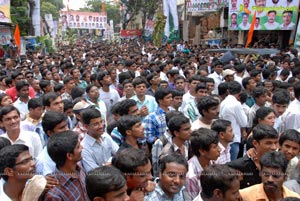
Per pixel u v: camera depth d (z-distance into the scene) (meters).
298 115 5.29
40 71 11.04
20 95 6.26
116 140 4.38
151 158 4.28
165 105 5.43
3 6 16.14
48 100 5.10
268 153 2.95
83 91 6.78
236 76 8.99
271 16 14.45
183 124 3.99
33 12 24.53
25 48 23.05
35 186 2.80
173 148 4.08
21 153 2.81
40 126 4.77
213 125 4.18
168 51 19.38
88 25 55.78
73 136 3.06
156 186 3.02
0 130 4.62
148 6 37.97
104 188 2.34
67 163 3.00
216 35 24.89
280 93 5.45
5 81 8.07
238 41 21.61
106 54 18.50
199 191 3.30
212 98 4.87
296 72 8.94
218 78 8.88
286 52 14.41
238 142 5.64
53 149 2.98
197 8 20.05
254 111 5.89
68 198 2.89
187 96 6.57
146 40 36.97
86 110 3.99
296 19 14.21
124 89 6.84
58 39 47.81
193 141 3.53
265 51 12.89
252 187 3.04
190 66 10.14
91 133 3.96
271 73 8.67
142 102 6.49
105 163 3.73
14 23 20.89
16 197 2.84
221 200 2.62
